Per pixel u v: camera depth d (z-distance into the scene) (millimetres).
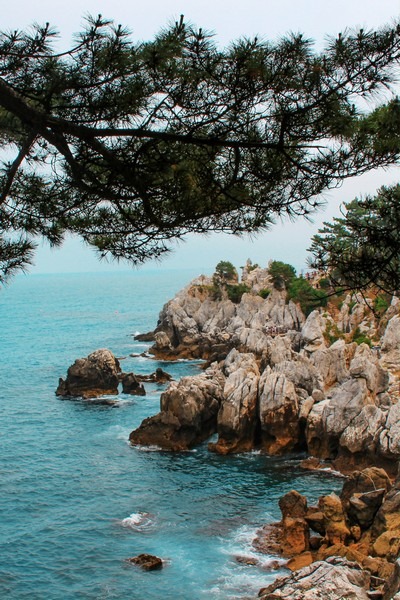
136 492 59719
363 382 66562
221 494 58594
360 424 63594
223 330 142875
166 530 51312
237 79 11805
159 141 12992
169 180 13578
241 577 43219
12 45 11234
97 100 12062
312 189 13820
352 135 12766
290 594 19531
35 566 46062
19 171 15984
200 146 13969
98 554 47594
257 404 73312
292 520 46406
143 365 131250
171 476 63906
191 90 12195
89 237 16703
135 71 11797
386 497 44094
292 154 13562
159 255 16641
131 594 42000
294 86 11930
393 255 13203
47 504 57219
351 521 45406
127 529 51719
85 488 60938
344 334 110750
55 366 134125
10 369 131000
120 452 72062
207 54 11609
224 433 72125
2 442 76438
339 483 60406
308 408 71500
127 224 16438
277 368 81062
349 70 11641
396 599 16641
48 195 16047
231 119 12617
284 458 69188
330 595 19453
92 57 11492
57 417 88000
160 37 11531
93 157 13773
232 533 50219
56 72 11531
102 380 101562
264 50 11688
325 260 13844
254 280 161125
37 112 11820
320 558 42156
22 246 16266
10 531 51781
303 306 130125
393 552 39406
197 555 46781
